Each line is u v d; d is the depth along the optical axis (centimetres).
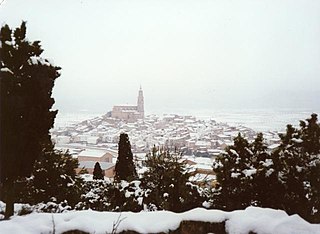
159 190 650
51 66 438
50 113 424
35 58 423
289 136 542
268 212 349
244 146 573
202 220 339
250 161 567
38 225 322
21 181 553
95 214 346
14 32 423
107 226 325
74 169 661
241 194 541
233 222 335
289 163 515
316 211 508
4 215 423
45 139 432
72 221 328
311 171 512
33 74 412
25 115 400
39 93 412
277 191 518
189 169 692
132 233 320
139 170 750
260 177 525
